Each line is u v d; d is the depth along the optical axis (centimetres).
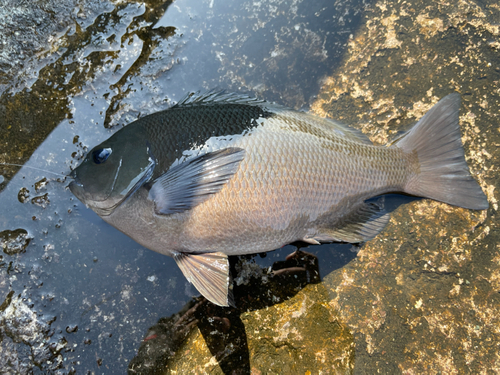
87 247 38
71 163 40
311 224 37
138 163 35
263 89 44
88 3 45
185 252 36
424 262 37
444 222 38
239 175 34
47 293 36
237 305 36
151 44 45
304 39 46
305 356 34
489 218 38
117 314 36
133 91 43
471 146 40
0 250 37
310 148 35
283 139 35
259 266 38
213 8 47
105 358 35
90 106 42
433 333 35
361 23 46
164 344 35
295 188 35
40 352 34
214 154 34
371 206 39
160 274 37
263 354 35
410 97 43
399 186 39
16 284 36
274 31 46
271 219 35
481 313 35
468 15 45
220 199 34
